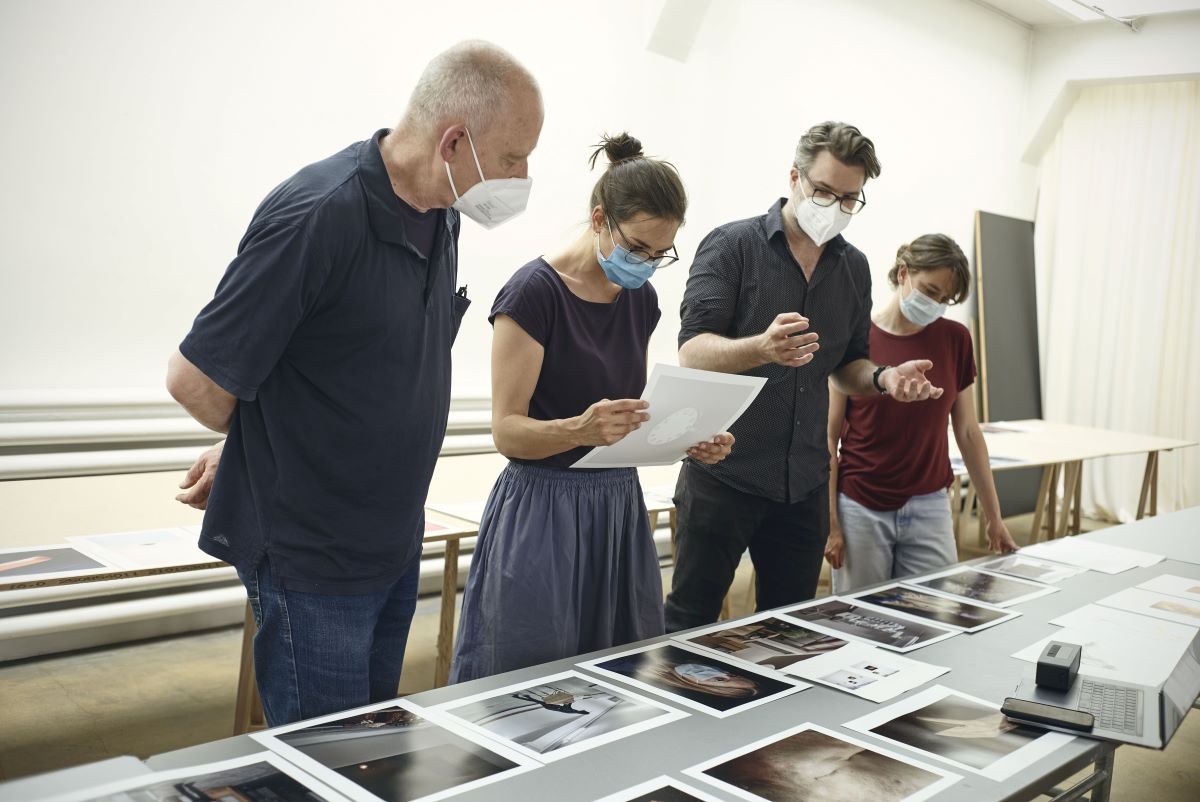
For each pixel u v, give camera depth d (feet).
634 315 5.87
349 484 4.34
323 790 3.34
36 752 8.60
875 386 7.17
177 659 11.06
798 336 5.76
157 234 10.68
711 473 6.89
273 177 11.47
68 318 10.19
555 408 5.64
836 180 6.44
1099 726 4.29
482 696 4.34
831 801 3.50
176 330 10.95
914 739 4.11
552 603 5.44
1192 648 5.61
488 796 3.39
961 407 8.79
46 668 10.52
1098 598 6.68
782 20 17.31
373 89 12.18
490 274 13.96
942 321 8.61
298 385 4.25
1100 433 18.52
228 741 3.69
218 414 4.15
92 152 10.12
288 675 4.38
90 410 10.29
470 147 4.25
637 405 4.89
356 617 4.48
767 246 6.87
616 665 4.87
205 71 10.77
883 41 19.49
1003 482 21.74
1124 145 22.34
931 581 6.98
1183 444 17.57
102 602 10.85
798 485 6.96
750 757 3.84
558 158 14.39
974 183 22.38
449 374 4.92
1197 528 9.44
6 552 6.90
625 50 14.96
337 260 4.08
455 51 4.26
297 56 11.46
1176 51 21.11
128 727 9.24
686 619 7.08
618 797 3.43
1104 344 22.70
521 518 5.52
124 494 8.73
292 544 4.29
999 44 22.38
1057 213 23.54
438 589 14.42
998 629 5.83
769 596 7.41
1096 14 21.21
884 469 8.50
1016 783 3.74
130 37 10.20
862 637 5.55
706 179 16.51
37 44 9.64
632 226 5.20
